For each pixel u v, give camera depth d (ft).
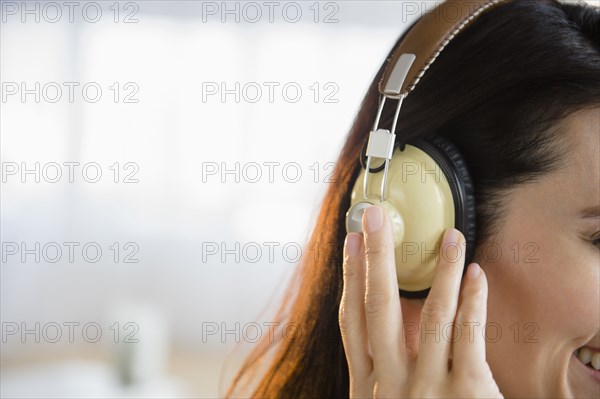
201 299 15.20
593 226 2.32
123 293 15.25
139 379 8.80
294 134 14.82
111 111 15.16
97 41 15.07
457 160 2.38
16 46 15.10
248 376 3.48
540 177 2.36
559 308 2.34
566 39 2.43
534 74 2.41
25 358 14.02
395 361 2.24
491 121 2.42
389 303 2.22
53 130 15.24
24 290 15.08
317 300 2.99
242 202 15.17
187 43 14.93
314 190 14.98
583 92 2.35
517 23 2.50
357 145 2.82
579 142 2.33
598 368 2.39
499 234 2.41
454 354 2.22
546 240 2.36
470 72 2.49
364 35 14.47
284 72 14.74
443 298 2.21
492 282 2.43
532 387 2.42
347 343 2.34
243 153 15.06
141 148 15.26
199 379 13.15
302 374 3.06
